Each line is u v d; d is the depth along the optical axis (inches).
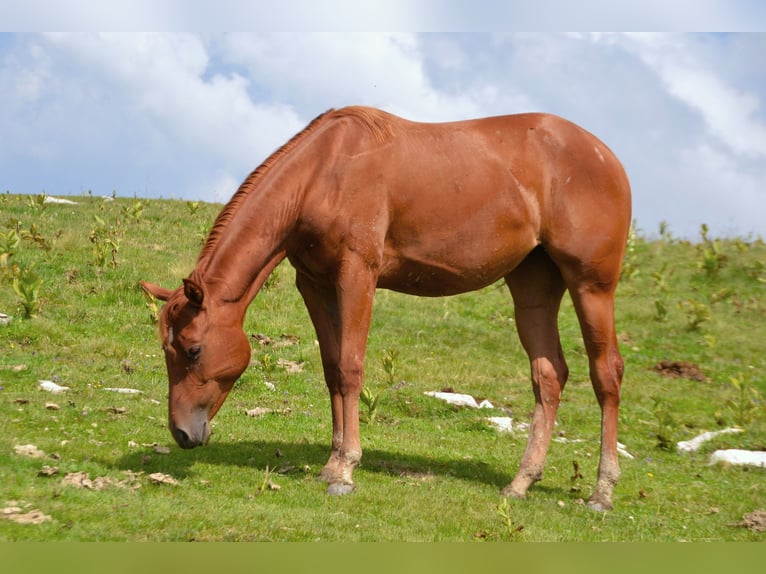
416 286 284.8
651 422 446.3
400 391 436.1
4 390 341.7
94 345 441.1
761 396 500.7
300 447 318.7
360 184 262.8
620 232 292.7
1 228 628.1
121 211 744.3
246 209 260.1
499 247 281.4
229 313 256.4
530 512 268.1
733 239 807.1
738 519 290.2
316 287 281.3
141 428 311.1
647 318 624.4
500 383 486.0
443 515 251.1
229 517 222.8
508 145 284.0
